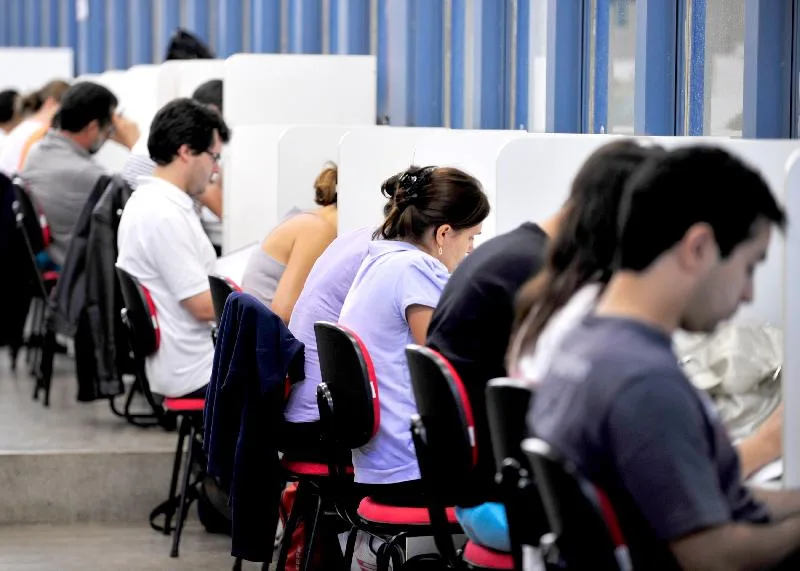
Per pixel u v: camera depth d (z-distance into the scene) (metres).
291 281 5.77
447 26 8.71
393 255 4.47
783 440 3.26
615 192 2.59
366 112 8.12
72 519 6.66
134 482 6.69
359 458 4.39
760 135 4.95
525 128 7.55
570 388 2.34
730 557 2.28
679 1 5.85
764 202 2.34
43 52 15.39
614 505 2.32
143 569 5.74
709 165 2.33
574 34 6.91
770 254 3.95
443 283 4.39
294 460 4.91
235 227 7.59
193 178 6.27
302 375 4.90
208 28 13.54
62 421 7.53
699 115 5.65
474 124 7.99
